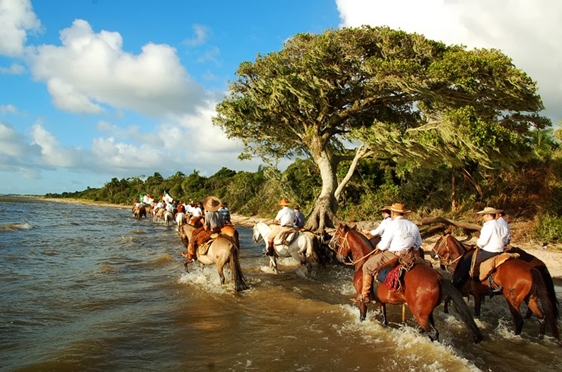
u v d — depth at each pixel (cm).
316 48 1872
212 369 586
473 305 989
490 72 1703
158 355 632
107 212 5612
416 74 1725
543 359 643
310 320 800
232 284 1102
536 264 784
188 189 6475
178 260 1481
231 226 1162
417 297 609
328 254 1413
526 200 2239
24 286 1044
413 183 2702
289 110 2231
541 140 2452
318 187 3291
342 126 2495
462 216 2225
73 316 815
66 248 1742
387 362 609
